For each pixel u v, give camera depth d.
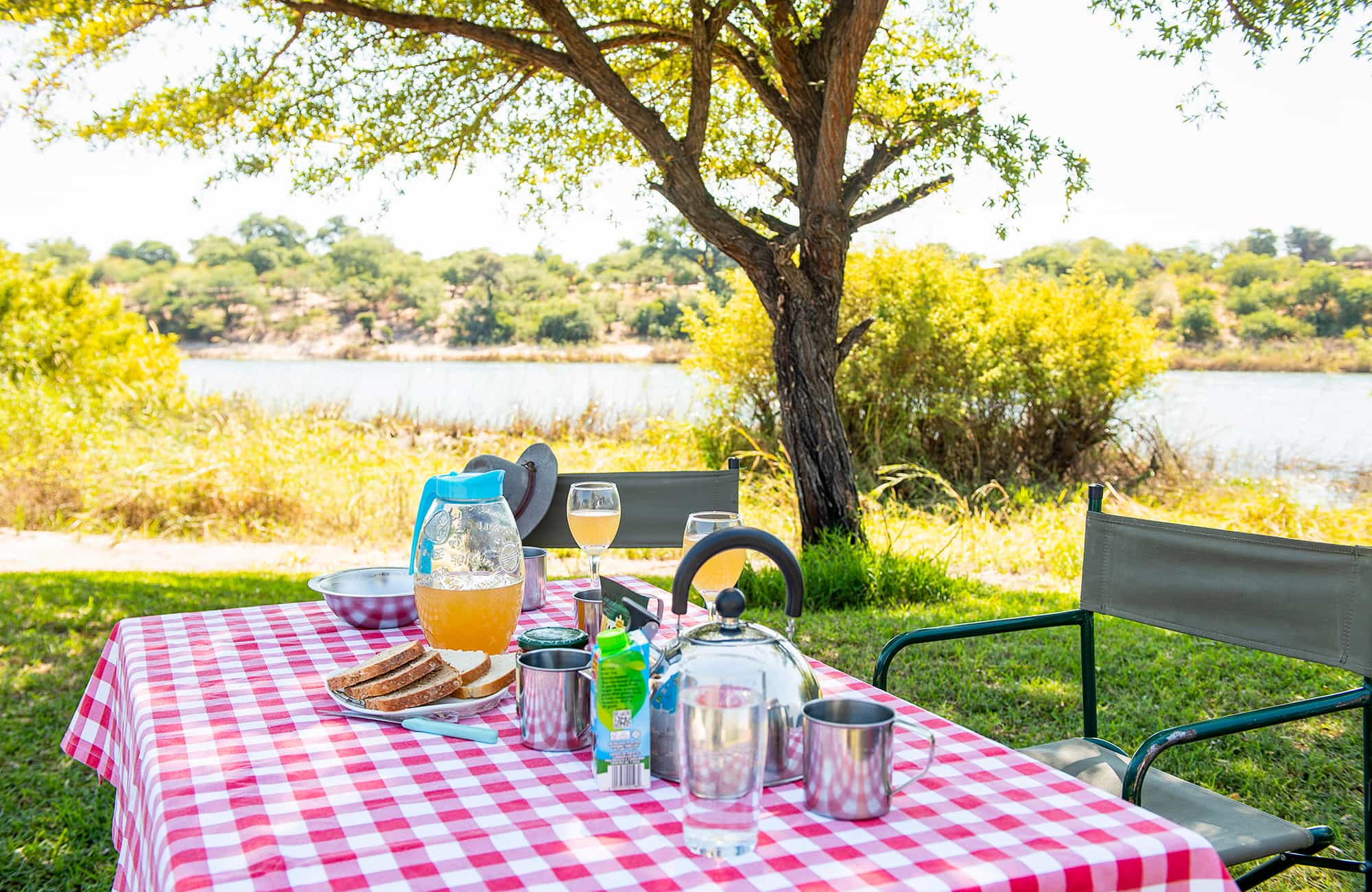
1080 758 2.22
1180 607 2.26
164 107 6.59
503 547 1.83
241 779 1.32
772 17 6.18
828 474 6.35
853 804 1.18
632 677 1.28
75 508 9.19
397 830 1.16
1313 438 11.30
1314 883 2.74
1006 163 5.64
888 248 11.07
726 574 1.76
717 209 6.28
